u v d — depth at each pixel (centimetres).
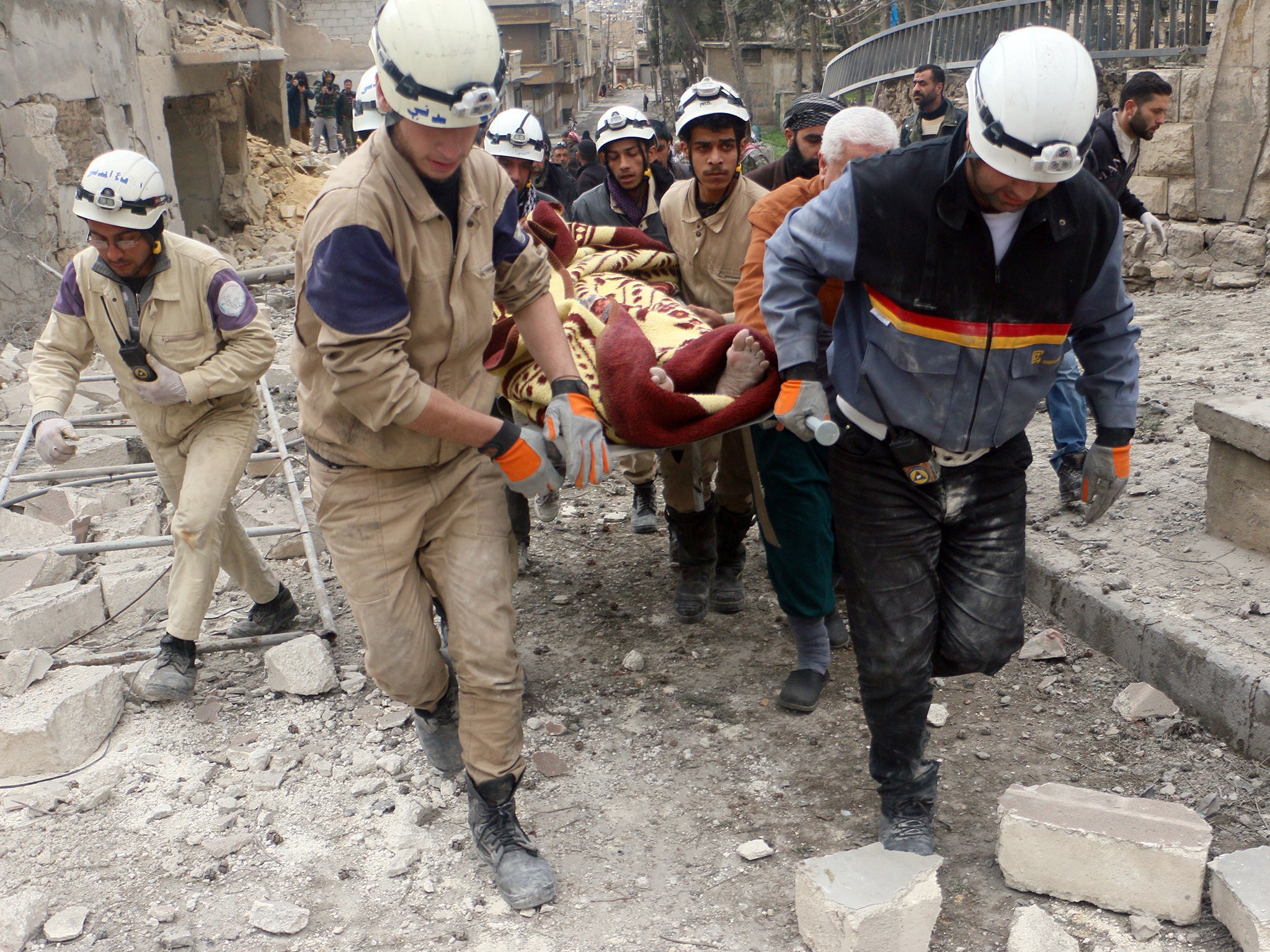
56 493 539
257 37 1653
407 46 224
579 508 580
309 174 1841
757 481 356
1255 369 641
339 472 279
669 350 358
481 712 282
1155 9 1043
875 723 290
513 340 346
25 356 884
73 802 333
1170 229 912
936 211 246
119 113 1152
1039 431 586
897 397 268
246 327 369
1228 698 338
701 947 271
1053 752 347
